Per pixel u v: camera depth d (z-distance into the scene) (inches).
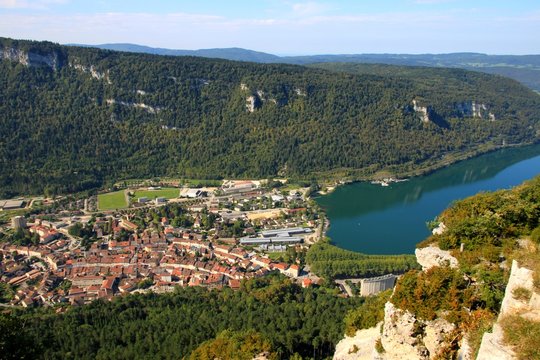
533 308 2534.5
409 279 3572.8
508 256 3346.5
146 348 7386.8
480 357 2514.8
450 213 4468.5
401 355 3398.1
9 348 4554.6
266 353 5949.8
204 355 6107.3
